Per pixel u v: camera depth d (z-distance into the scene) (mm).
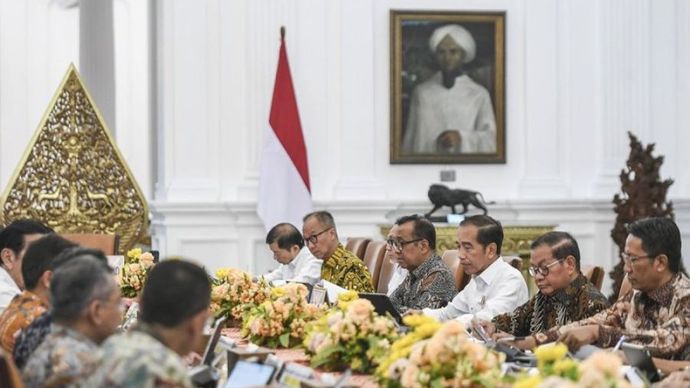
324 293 12477
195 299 6578
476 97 24219
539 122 24422
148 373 6012
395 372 7773
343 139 23797
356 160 23859
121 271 15055
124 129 32281
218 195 23250
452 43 24109
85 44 27484
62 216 20000
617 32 24344
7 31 30797
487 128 24281
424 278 13523
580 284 11336
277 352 10492
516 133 24453
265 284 12672
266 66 23531
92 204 20156
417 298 13516
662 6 24453
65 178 20031
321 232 15742
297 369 7887
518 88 24453
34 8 31078
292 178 22938
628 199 21891
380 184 23828
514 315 11812
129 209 20359
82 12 27500
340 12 23844
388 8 24031
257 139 23500
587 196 24312
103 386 6035
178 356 6609
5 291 11625
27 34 30984
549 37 24469
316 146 23719
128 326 11781
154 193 25594
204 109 23359
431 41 24078
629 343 9148
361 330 9141
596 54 24609
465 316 12133
